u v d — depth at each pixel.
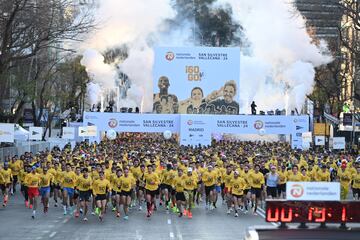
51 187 31.12
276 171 30.22
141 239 21.39
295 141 54.38
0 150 43.66
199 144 52.28
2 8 39.41
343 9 52.34
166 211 29.39
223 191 32.97
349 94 81.31
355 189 31.95
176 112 58.88
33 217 26.72
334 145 49.94
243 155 39.66
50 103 78.12
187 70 58.78
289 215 12.87
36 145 53.59
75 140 59.56
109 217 27.22
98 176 26.12
